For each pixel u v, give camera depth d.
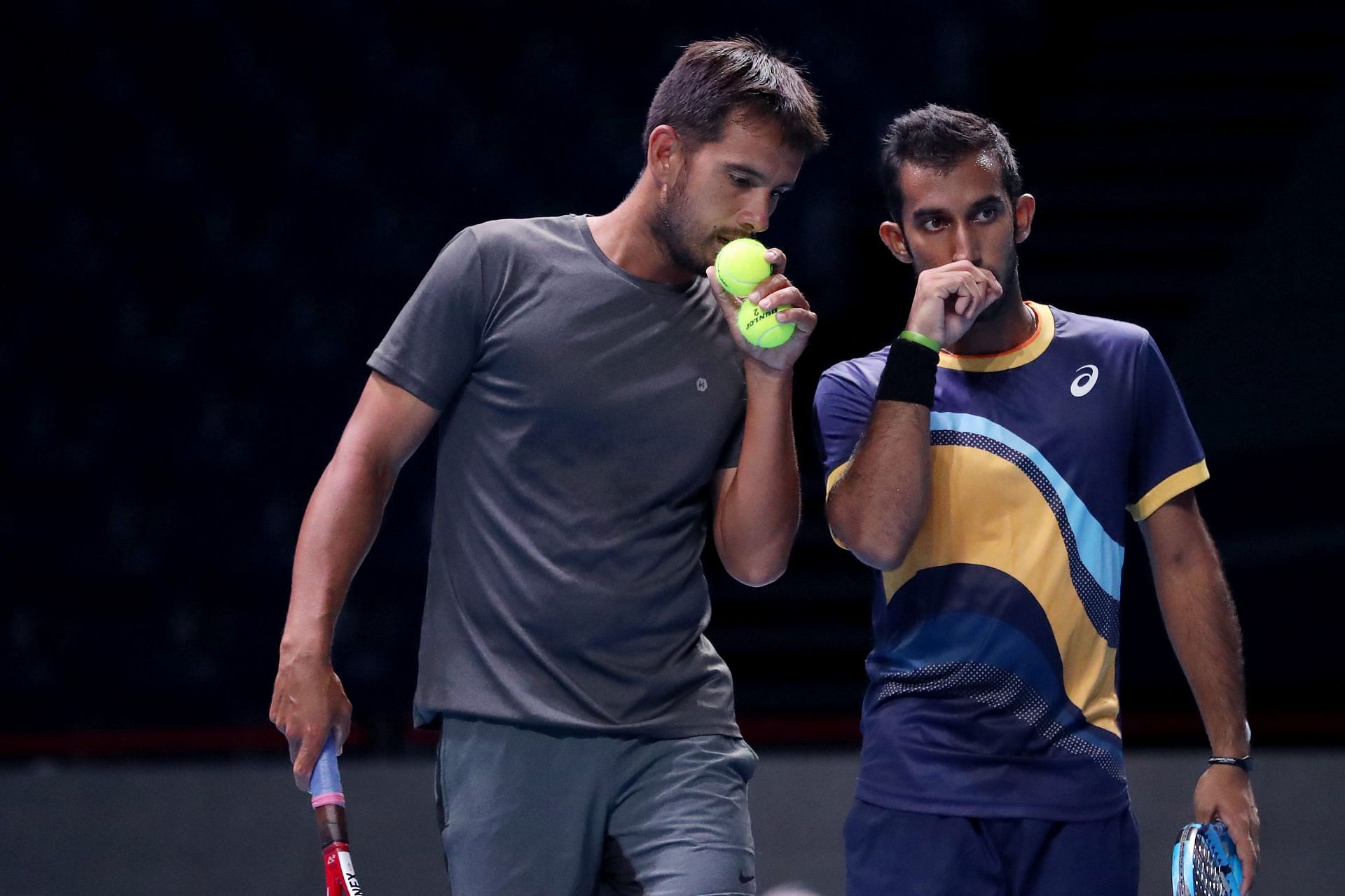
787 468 10.03
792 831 21.39
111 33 41.72
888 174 10.67
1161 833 20.94
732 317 9.73
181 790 23.61
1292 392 33.56
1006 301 10.61
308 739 9.22
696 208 9.75
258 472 35.78
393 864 20.50
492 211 39.22
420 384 9.93
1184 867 9.77
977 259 10.34
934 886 10.16
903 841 10.27
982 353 10.73
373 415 9.98
